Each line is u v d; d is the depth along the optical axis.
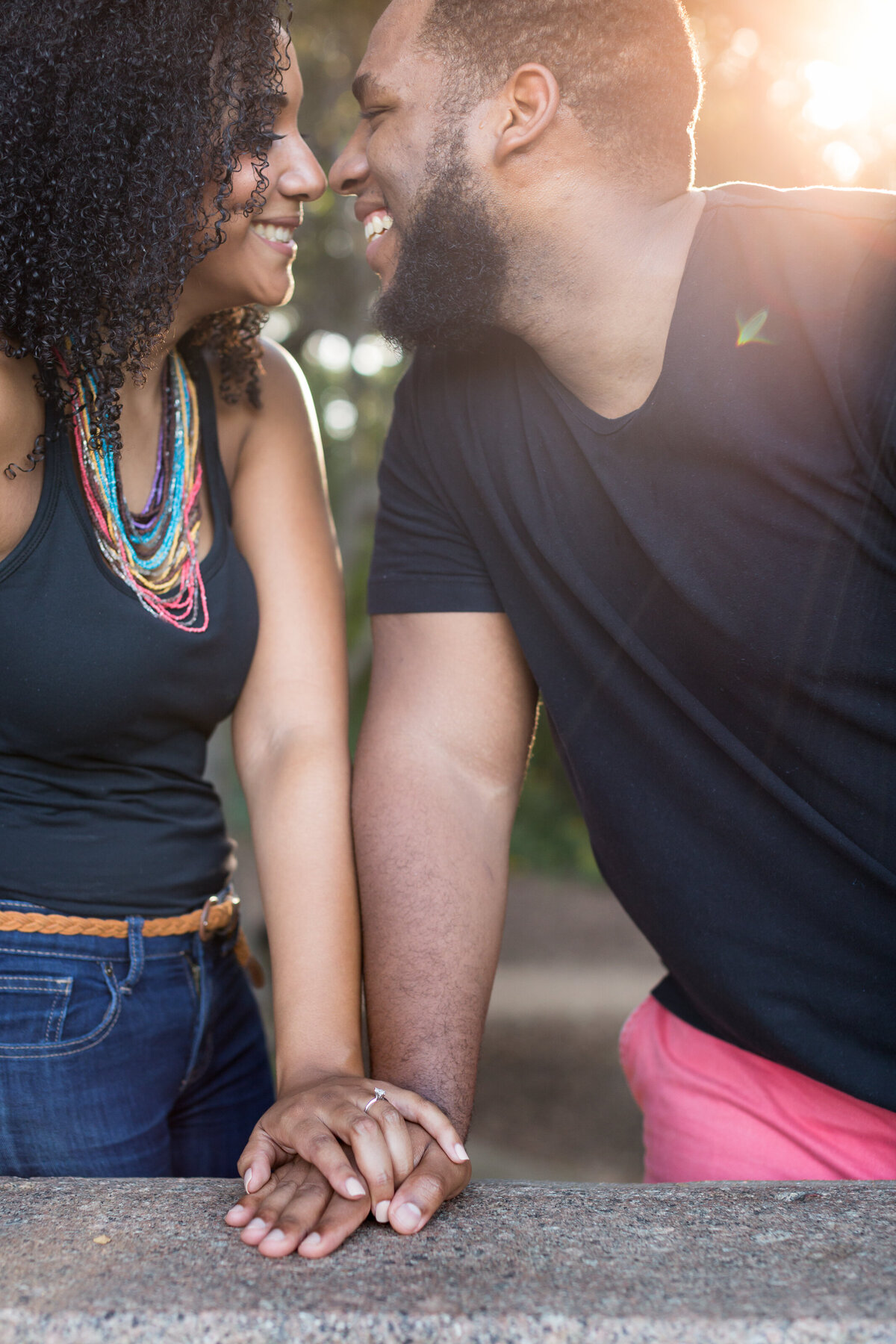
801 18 2.54
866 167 2.74
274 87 1.38
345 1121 1.17
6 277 1.29
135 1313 0.94
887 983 1.47
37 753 1.45
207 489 1.60
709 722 1.49
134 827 1.51
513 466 1.59
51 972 1.42
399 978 1.51
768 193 1.49
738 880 1.52
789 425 1.39
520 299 1.50
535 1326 0.93
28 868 1.43
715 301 1.43
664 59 1.46
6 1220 1.13
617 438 1.48
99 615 1.42
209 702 1.57
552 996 8.88
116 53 1.29
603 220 1.45
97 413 1.38
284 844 1.56
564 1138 6.73
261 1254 1.05
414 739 1.70
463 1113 1.40
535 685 1.79
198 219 1.38
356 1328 0.93
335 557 1.78
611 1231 1.11
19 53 1.28
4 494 1.36
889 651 1.39
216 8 1.34
